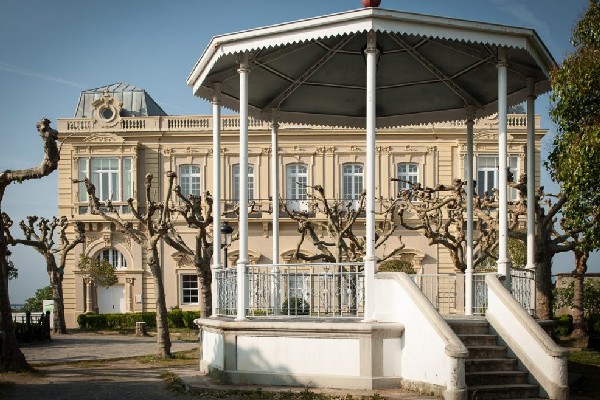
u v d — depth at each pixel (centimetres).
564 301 3806
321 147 5000
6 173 1786
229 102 1908
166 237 2759
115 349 2864
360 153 4988
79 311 5019
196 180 5059
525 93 1891
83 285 5034
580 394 1515
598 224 1842
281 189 5000
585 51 1708
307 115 2092
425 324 1339
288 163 5003
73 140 5072
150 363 2123
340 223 2895
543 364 1352
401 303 1414
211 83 1773
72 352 2705
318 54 1798
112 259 5106
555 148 1911
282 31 1498
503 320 1446
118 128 5088
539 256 2195
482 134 4831
